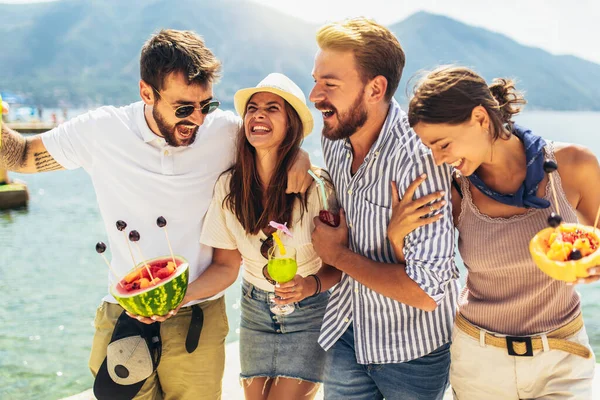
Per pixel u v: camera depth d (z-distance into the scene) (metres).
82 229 18.84
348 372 3.21
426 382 3.05
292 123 3.19
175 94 3.06
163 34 3.12
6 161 3.29
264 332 3.51
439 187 2.79
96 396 3.13
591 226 2.49
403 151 2.87
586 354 2.57
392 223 2.86
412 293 2.80
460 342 2.82
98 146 3.30
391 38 2.93
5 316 10.75
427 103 2.47
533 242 2.35
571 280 2.24
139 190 3.29
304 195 3.30
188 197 3.32
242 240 3.38
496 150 2.55
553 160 2.53
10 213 21.17
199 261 3.43
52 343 9.41
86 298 11.98
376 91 2.91
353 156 3.13
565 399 2.57
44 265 14.55
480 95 2.46
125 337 3.08
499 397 2.73
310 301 3.45
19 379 8.03
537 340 2.59
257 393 3.59
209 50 3.19
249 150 3.25
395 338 3.05
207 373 3.42
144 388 3.36
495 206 2.66
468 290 2.87
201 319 3.33
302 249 3.38
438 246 2.77
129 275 2.94
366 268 2.93
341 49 2.86
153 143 3.26
